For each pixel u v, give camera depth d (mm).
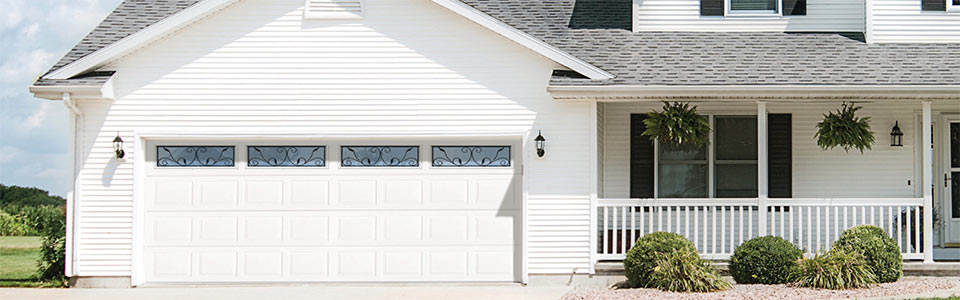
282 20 13656
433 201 13703
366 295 12539
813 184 14781
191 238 13727
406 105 13562
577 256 13367
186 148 13773
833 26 14914
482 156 13672
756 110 14844
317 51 13617
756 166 14875
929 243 13062
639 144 14984
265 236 13734
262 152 13789
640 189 14961
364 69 13609
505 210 13625
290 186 13742
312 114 13594
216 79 13609
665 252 12477
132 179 13555
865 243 12523
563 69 13320
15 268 16906
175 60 13617
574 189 13375
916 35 14547
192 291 13062
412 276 13695
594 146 13281
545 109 13422
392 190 13742
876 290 11828
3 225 26969
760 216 13070
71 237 13555
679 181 15008
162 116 13570
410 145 13734
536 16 15422
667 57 13758
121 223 13555
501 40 13500
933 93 12461
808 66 13359
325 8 13688
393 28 13609
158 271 13703
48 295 12711
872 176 14734
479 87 13492
